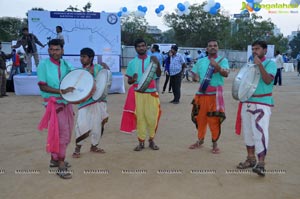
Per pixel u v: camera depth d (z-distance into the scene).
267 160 5.45
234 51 39.41
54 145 4.59
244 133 4.99
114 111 9.68
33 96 12.63
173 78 11.05
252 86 4.66
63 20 14.84
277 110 9.93
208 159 5.51
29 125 7.88
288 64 33.88
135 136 6.99
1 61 12.22
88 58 5.53
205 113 5.86
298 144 6.39
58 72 4.70
